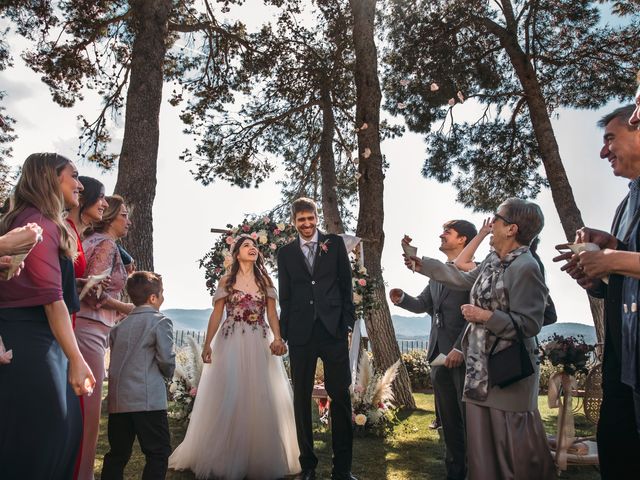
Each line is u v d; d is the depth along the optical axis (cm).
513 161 1590
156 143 905
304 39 1456
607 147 243
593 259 206
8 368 213
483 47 1422
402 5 1397
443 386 407
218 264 645
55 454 219
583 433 608
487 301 311
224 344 451
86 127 1239
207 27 1298
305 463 424
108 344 359
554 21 1438
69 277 249
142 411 338
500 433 292
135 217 854
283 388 468
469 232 439
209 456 417
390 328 874
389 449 543
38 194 241
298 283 445
